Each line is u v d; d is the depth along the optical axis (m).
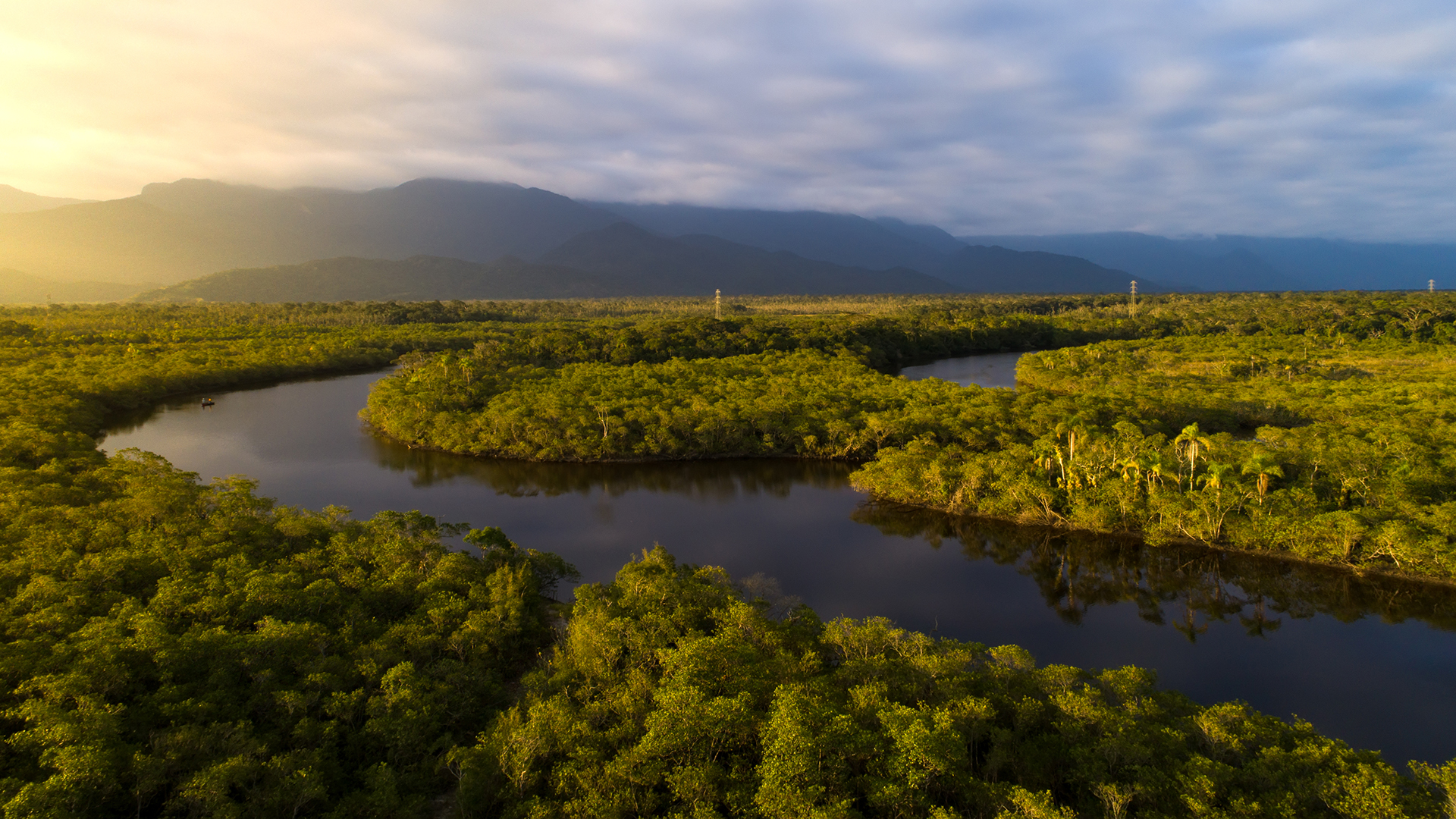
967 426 107.12
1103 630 63.78
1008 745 36.75
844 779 33.00
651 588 53.09
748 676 40.25
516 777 35.72
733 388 137.00
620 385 138.50
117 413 145.12
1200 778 32.28
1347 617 65.56
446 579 57.31
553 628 56.56
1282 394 126.56
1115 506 79.06
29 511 65.75
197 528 64.62
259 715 39.94
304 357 197.00
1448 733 49.47
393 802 33.66
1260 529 71.25
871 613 66.88
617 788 33.69
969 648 45.59
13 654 39.72
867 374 158.25
